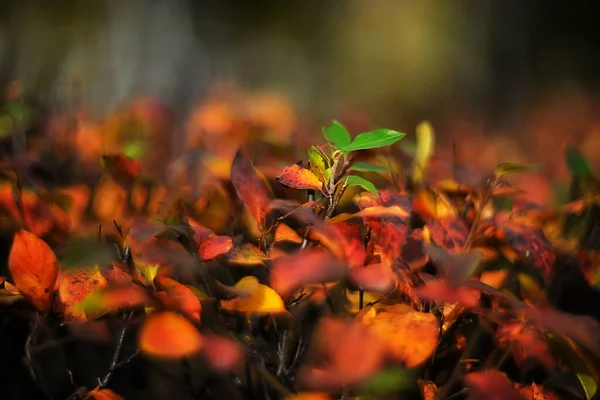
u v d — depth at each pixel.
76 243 0.95
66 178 1.21
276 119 1.65
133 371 1.05
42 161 1.22
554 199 1.20
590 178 1.04
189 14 8.83
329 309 0.96
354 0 10.96
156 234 0.96
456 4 10.51
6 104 1.26
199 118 1.55
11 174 1.04
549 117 5.39
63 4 7.93
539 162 2.15
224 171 1.13
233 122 1.48
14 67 2.31
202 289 0.96
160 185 1.13
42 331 1.02
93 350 1.05
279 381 0.95
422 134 1.09
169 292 0.91
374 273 0.90
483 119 5.79
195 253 0.95
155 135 1.57
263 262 0.92
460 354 0.96
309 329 0.98
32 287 0.92
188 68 7.35
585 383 0.93
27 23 7.80
